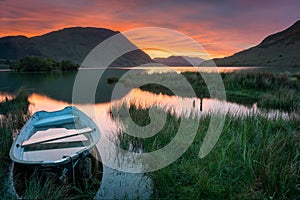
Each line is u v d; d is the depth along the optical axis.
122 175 4.23
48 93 16.45
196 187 3.53
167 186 3.65
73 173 3.54
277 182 3.38
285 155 4.11
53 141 4.67
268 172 3.49
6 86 20.58
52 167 3.34
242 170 3.85
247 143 4.78
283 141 4.58
